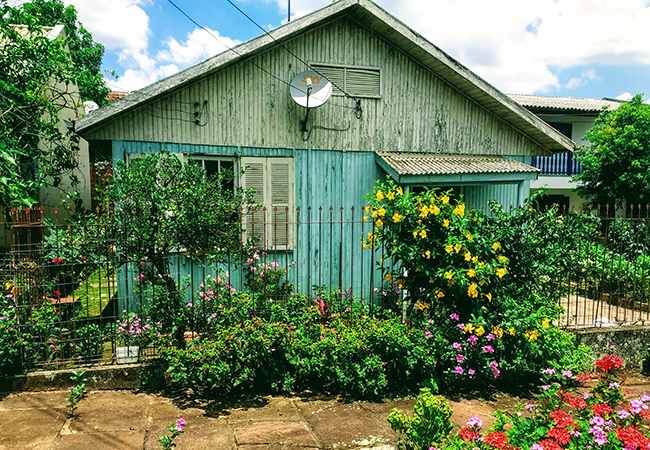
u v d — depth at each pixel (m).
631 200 13.64
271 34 6.85
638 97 14.02
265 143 7.30
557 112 16.72
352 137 7.81
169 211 4.63
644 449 2.52
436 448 2.69
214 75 6.93
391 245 4.95
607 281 7.62
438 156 8.26
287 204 7.48
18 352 4.15
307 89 7.10
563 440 2.63
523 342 4.72
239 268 7.02
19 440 3.34
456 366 4.59
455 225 4.81
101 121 6.26
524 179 7.88
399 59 8.03
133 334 4.65
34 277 4.69
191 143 6.90
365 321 4.93
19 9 8.36
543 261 5.19
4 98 6.93
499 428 3.10
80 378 4.29
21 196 4.84
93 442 3.34
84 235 4.59
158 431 3.55
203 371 4.05
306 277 7.62
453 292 4.75
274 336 4.30
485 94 8.18
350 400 4.28
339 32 7.61
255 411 3.99
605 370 3.75
